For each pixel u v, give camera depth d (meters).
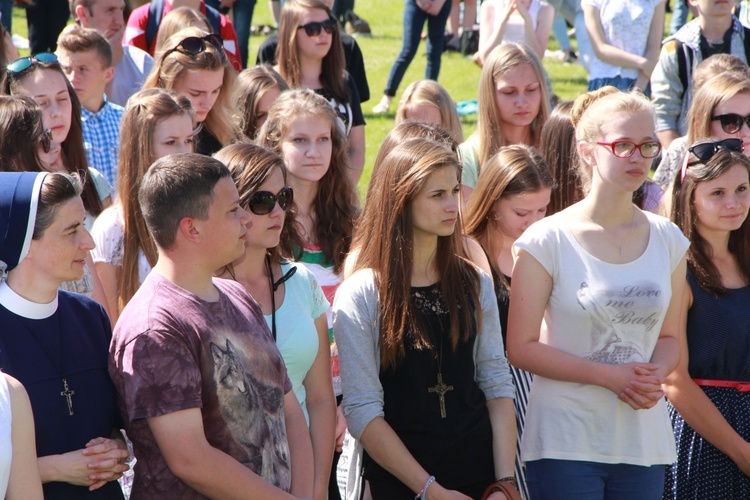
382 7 62.47
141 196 10.34
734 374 14.13
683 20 42.66
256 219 12.32
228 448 10.12
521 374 14.66
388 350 12.59
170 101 14.85
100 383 10.48
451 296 12.83
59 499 9.96
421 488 12.06
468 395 12.72
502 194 15.14
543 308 13.04
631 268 12.77
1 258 9.95
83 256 10.32
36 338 10.14
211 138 19.75
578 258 12.81
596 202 12.97
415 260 12.99
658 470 13.09
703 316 14.10
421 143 12.91
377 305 12.76
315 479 12.23
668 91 24.23
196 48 19.11
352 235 16.14
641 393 12.30
